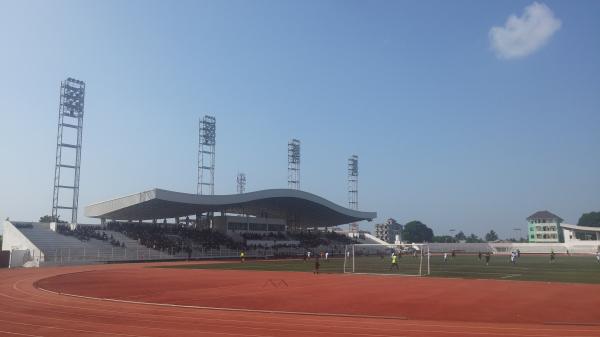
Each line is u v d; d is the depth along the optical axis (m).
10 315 15.92
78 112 67.12
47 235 56.12
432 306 18.31
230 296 21.56
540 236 136.38
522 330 13.39
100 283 27.86
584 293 22.81
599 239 108.31
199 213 80.25
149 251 60.41
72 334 12.71
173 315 16.02
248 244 77.75
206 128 83.44
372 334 12.79
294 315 16.16
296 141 99.00
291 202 81.00
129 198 62.56
